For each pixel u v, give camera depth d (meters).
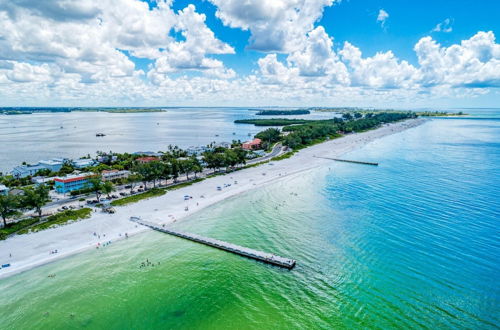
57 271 67.69
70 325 51.78
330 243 78.19
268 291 60.62
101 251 76.94
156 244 81.31
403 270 64.88
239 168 172.62
